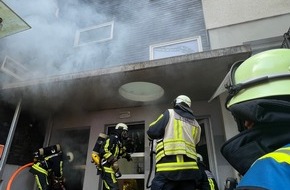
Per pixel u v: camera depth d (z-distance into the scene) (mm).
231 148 642
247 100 661
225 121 3293
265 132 586
